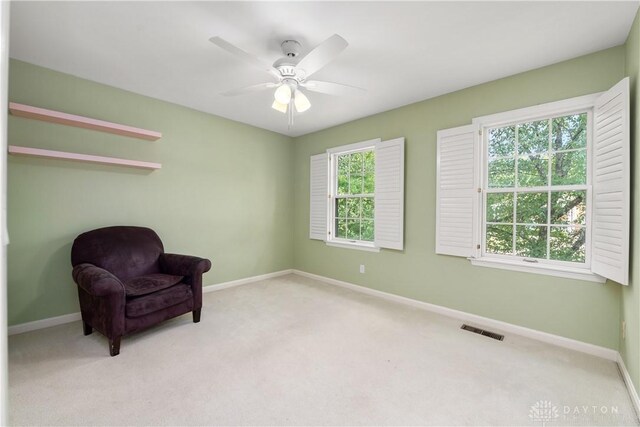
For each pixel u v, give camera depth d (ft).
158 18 6.19
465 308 9.56
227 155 13.02
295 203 15.98
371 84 9.23
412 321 9.36
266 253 14.79
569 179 7.91
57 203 8.80
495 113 8.86
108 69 8.52
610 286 7.10
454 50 7.29
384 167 11.60
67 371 6.38
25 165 8.28
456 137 9.57
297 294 12.17
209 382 6.07
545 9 5.78
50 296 8.73
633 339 5.80
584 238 7.73
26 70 8.18
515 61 7.78
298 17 6.10
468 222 9.34
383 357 7.11
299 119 12.98
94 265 8.27
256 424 4.96
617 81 6.98
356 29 6.48
